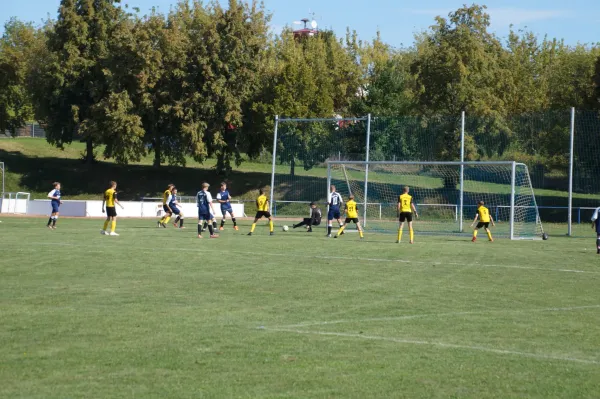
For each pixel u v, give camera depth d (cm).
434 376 780
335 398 698
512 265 1858
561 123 4084
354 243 2491
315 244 2389
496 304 1247
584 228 3859
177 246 2197
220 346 902
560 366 830
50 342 916
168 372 783
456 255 2102
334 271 1664
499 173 3922
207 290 1348
